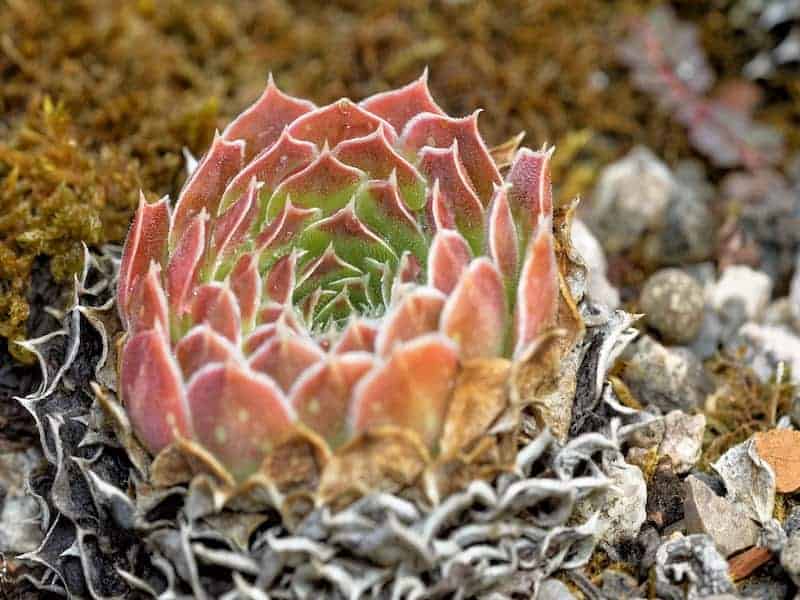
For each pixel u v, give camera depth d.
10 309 0.24
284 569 0.19
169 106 0.28
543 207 0.20
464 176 0.21
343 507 0.19
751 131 0.29
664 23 0.30
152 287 0.19
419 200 0.21
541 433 0.20
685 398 0.24
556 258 0.21
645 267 0.28
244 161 0.22
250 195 0.20
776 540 0.22
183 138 0.27
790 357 0.25
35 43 0.29
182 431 0.19
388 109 0.22
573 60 0.30
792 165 0.29
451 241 0.20
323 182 0.21
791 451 0.23
